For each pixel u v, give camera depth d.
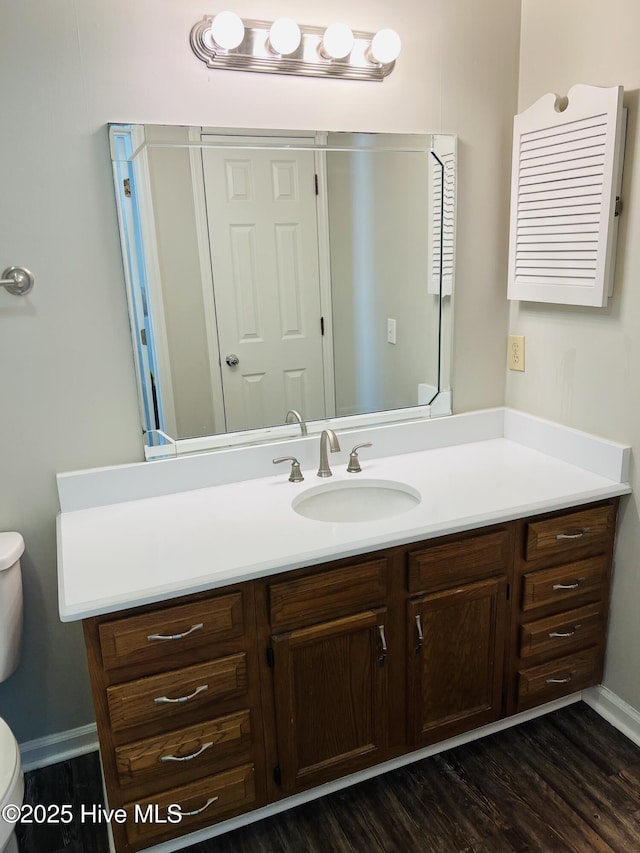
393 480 1.87
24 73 1.51
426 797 1.74
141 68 1.60
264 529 1.59
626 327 1.75
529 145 1.89
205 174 1.72
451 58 1.90
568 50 1.79
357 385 2.04
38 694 1.87
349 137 1.84
